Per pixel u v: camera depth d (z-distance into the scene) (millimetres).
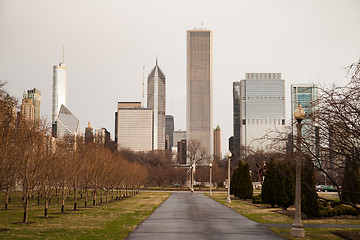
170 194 100062
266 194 54375
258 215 42188
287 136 26016
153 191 123250
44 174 37406
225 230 29547
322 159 24359
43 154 37812
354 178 27594
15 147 36938
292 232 27266
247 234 27438
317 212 39750
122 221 35219
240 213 44562
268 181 54500
